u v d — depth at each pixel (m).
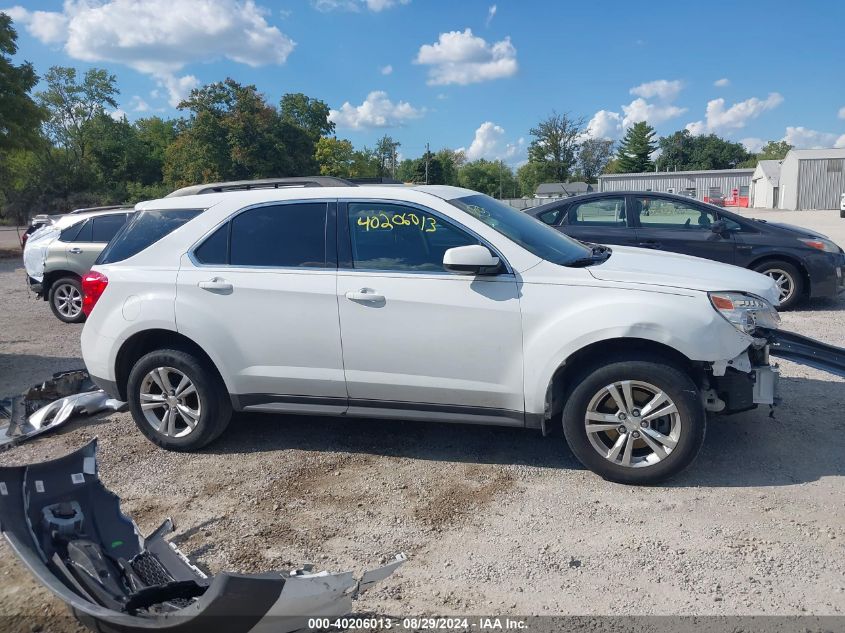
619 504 4.12
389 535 3.90
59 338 9.68
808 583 3.29
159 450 5.20
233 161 50.59
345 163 77.44
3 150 30.81
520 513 4.07
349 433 5.41
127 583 3.24
